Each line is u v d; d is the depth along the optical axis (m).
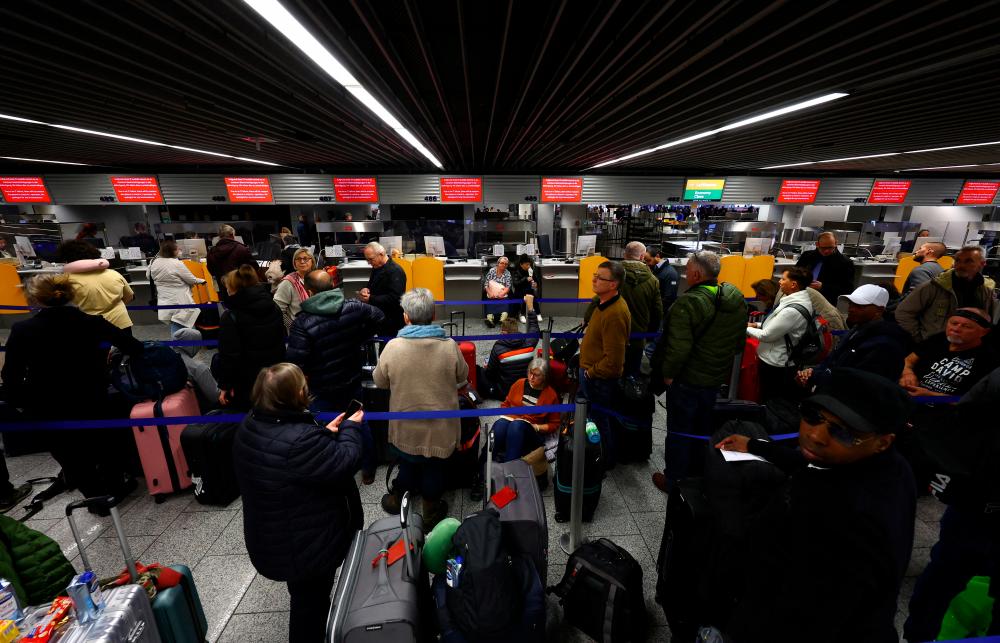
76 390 2.51
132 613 1.49
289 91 4.38
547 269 8.52
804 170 13.05
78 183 11.47
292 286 4.14
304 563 1.63
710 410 2.79
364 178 12.12
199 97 4.71
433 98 5.54
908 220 14.77
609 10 2.76
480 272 8.41
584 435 2.27
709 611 1.77
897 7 2.51
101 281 3.41
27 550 1.57
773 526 1.08
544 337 3.24
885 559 0.92
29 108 5.18
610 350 2.95
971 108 5.07
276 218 14.45
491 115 5.74
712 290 2.58
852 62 3.47
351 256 9.29
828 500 0.97
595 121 6.29
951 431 1.71
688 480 1.98
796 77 3.75
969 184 13.10
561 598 2.03
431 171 12.53
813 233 11.30
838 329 3.35
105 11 2.53
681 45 3.37
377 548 1.87
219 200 12.01
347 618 1.58
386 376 2.43
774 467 1.64
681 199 12.86
